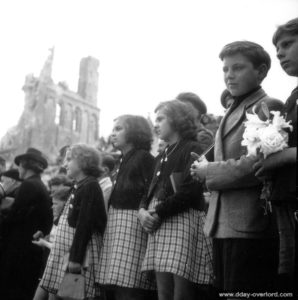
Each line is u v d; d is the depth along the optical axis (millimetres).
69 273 4453
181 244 3611
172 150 4066
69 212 4820
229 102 4609
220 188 2887
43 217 6234
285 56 2842
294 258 2361
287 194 2410
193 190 3607
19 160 6590
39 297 5121
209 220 3002
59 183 7219
